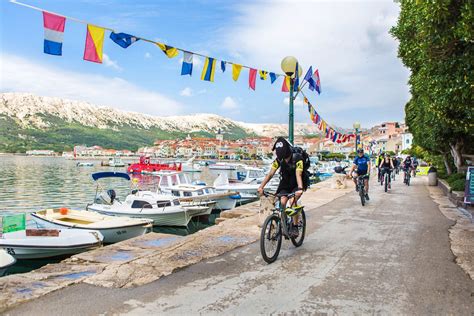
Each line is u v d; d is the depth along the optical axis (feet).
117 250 24.66
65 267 20.52
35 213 53.47
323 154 416.26
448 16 21.59
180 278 17.74
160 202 64.75
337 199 50.49
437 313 13.84
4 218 39.42
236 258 21.17
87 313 13.82
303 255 21.77
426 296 15.44
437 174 82.28
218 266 19.65
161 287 16.53
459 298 15.25
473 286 16.62
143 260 20.59
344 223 32.35
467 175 39.65
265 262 20.39
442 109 34.68
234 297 15.38
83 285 16.74
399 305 14.55
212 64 30.55
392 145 349.82
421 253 22.18
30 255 38.68
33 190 130.21
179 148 644.27
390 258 21.12
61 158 634.84
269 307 14.38
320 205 44.19
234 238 26.05
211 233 27.76
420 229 29.68
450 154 83.61
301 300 15.03
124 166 342.64
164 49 26.43
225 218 40.63
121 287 16.51
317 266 19.60
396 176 116.26
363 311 13.99
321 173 190.60
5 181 165.68
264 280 17.43
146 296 15.48
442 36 22.43
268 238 20.27
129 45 24.18
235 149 616.80
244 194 94.63
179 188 76.07
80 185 151.02
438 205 44.45
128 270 18.76
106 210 62.39
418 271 18.74
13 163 386.11
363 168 45.16
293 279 17.56
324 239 26.03
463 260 20.67
